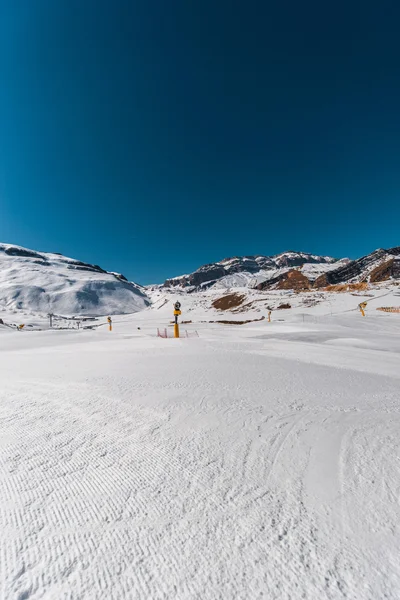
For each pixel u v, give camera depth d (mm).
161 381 5605
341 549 1615
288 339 19656
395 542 1651
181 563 1563
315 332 23000
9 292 166125
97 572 1536
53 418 3818
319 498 2039
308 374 6293
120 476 2412
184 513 1938
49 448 2957
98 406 4242
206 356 9195
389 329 29359
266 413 3756
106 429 3400
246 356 9250
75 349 13023
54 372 6988
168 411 3908
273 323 39594
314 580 1446
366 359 9430
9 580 1500
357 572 1480
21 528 1854
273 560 1562
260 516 1881
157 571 1523
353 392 4828
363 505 1951
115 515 1945
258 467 2479
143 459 2682
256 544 1663
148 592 1416
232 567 1530
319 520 1827
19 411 4145
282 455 2668
